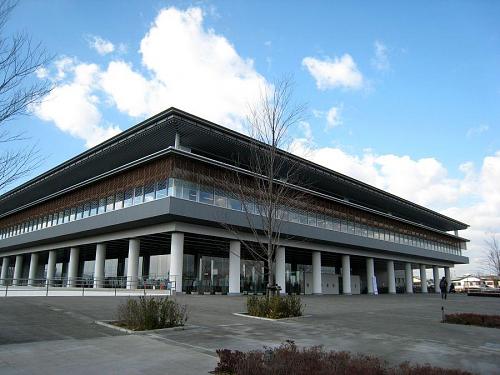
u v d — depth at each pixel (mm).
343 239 44906
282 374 6875
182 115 30969
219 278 40406
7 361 8312
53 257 48562
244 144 34312
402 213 64125
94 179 37625
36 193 52156
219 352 8078
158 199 30297
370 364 7352
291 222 37875
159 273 39969
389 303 29625
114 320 14273
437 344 11820
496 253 62281
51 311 16000
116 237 37000
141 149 35969
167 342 10969
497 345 11812
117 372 7738
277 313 17453
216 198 32438
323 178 43562
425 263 67375
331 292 51094
